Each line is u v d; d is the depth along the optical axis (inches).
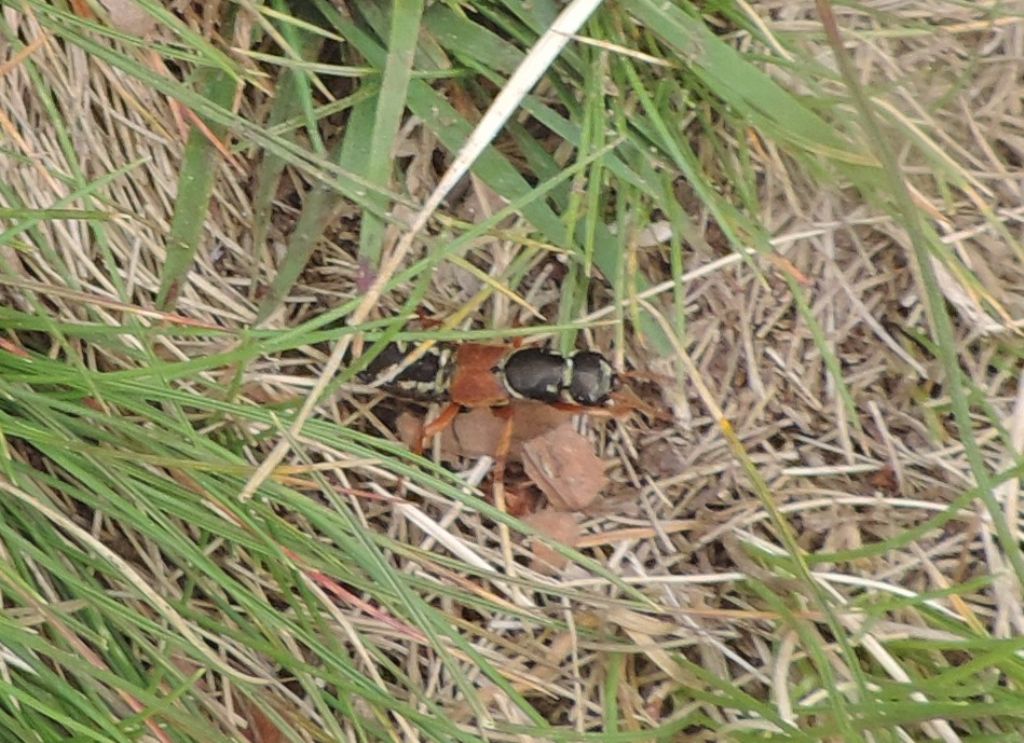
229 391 9.2
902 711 9.1
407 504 9.4
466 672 9.4
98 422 9.1
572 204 9.3
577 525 9.6
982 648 9.3
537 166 9.5
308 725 9.1
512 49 9.3
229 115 9.1
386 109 9.1
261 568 9.3
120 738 8.8
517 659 9.4
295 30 9.3
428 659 9.4
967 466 9.6
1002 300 9.6
